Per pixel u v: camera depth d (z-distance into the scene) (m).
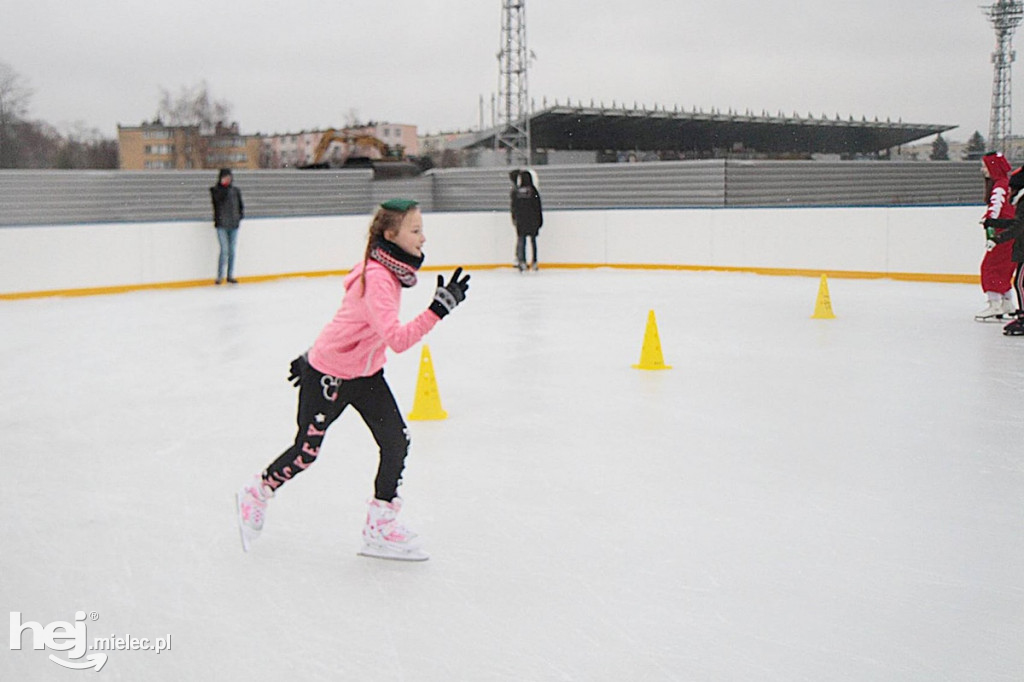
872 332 9.57
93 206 19.03
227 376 7.84
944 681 2.86
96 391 7.32
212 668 3.02
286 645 3.17
